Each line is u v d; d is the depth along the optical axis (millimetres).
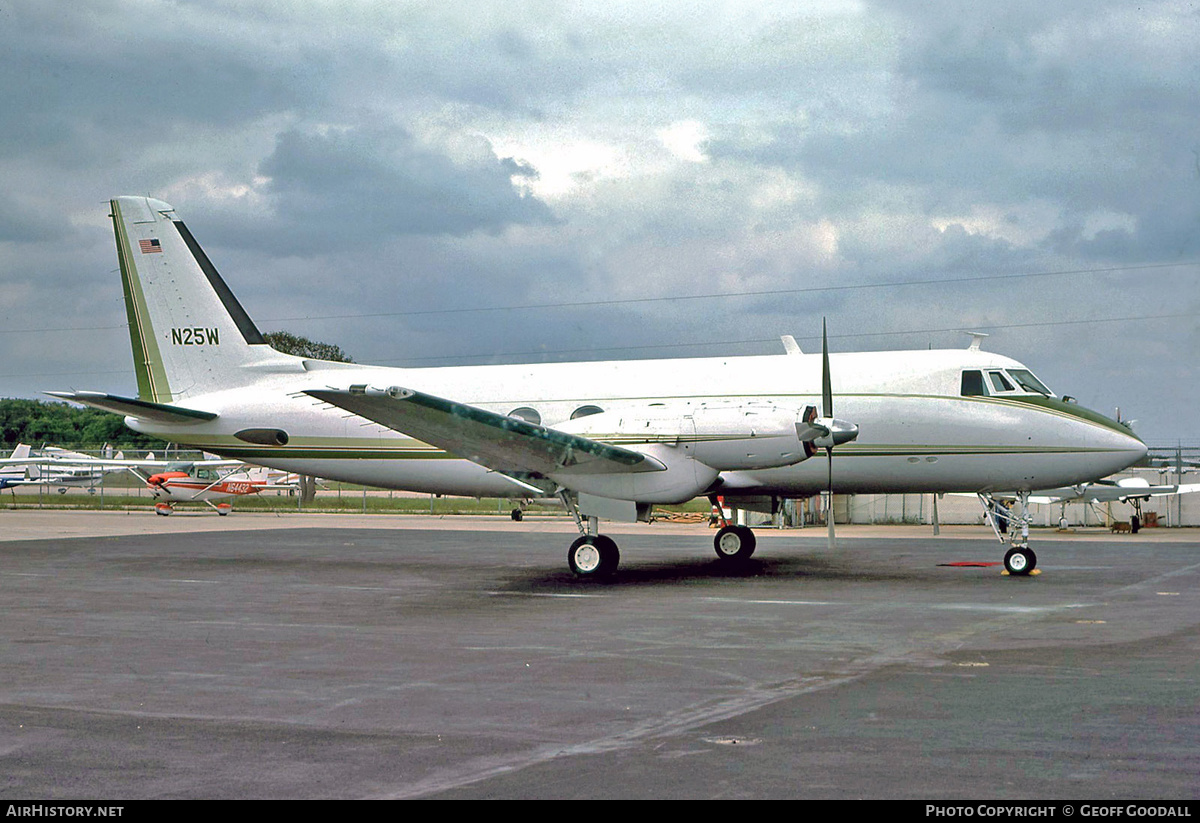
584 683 8641
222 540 26469
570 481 17000
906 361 18375
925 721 7180
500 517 40500
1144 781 5805
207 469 45562
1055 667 9086
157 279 21969
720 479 17891
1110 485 31062
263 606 13859
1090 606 13031
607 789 5773
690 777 5969
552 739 6848
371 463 20328
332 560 20719
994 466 17719
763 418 16500
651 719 7355
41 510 47281
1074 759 6230
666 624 11875
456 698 8117
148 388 22000
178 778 6074
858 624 11688
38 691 8508
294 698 8180
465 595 14883
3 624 12344
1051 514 32656
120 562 20391
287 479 48375
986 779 5863
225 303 21719
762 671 9039
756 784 5824
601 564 16922
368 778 6043
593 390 19406
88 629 11914
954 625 11547
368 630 11711
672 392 18953
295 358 21406
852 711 7504
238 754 6562
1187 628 11211
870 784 5797
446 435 15875
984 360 18219
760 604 13516
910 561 19625
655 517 36719
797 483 18422
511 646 10531
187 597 14883
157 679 8977
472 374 20391
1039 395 17844
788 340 19688
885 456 18047
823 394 17797
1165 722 7098
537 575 17641
